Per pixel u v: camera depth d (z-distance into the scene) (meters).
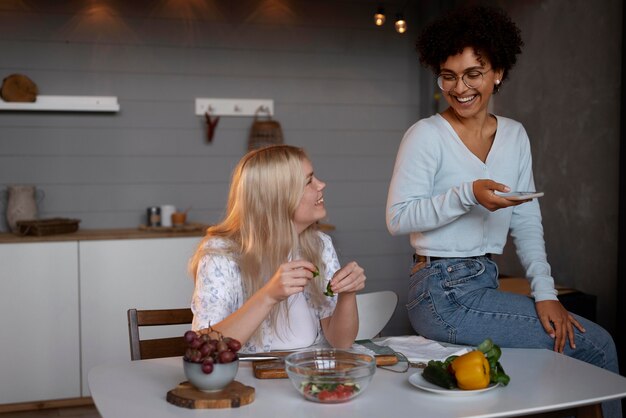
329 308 1.98
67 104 4.28
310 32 4.78
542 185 3.81
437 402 1.39
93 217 4.43
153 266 3.99
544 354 1.78
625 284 3.06
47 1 4.30
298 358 1.51
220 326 1.60
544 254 2.19
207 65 4.59
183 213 4.31
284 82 4.74
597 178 3.36
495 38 2.00
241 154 4.68
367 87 4.90
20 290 3.80
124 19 4.43
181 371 1.63
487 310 2.03
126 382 1.54
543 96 3.79
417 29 4.96
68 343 3.88
